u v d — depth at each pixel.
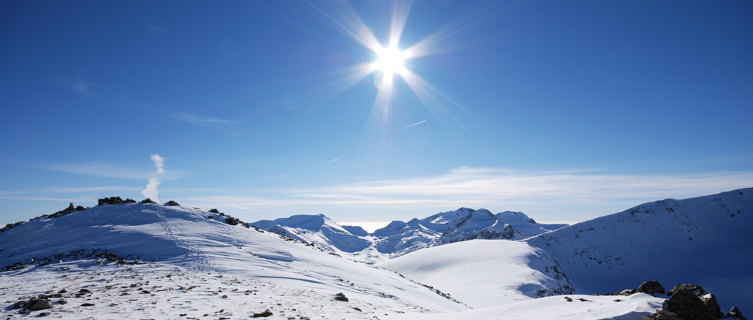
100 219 53.22
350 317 18.61
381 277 54.09
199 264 35.88
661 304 13.31
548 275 165.38
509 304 17.62
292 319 16.19
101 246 41.50
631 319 11.82
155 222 52.31
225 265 36.28
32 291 21.52
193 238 46.25
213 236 48.91
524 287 130.12
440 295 63.69
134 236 45.31
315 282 35.81
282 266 40.59
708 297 11.80
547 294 128.38
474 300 111.62
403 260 194.50
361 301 28.53
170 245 42.41
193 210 60.47
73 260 36.16
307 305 21.05
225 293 22.52
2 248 42.88
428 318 19.48
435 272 162.00
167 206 60.75
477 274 149.88
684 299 11.73
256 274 34.19
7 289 22.27
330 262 52.12
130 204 60.69
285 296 23.77
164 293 21.34
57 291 21.48
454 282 142.00
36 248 41.50
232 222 59.91
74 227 49.84
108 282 25.28
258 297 22.05
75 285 23.84
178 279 27.58
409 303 37.97
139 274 29.38
